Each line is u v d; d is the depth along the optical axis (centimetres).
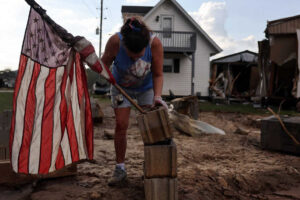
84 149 275
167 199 221
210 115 1070
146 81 292
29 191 273
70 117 273
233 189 299
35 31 246
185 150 456
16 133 248
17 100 247
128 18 256
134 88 292
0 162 281
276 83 1433
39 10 238
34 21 245
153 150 219
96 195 255
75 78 271
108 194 261
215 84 2119
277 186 307
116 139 282
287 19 1292
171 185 220
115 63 274
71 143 273
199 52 2178
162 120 228
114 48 264
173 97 1716
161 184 220
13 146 248
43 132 256
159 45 269
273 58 1257
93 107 727
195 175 319
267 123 478
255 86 2109
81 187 278
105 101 1677
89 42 245
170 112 669
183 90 2169
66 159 270
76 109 276
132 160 380
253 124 821
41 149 256
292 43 1232
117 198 254
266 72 1425
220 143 533
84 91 273
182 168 346
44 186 281
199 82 2181
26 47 245
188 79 2169
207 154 431
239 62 2097
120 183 279
